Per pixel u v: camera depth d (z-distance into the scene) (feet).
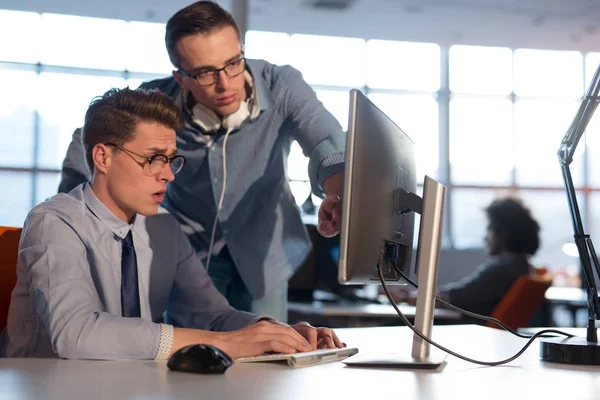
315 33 37.40
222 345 4.37
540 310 14.16
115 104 5.46
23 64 34.88
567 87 40.14
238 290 7.45
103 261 5.45
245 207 7.22
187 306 6.27
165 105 5.53
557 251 39.88
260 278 7.38
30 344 5.14
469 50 39.73
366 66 38.55
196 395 3.04
